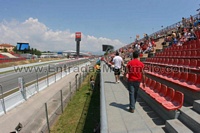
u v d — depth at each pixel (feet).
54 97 50.72
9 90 58.49
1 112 38.01
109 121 18.62
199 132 14.19
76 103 48.55
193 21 86.17
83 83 76.18
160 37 110.32
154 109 21.57
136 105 23.94
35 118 35.45
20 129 29.22
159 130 16.70
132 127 17.30
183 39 63.93
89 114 38.73
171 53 55.01
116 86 35.81
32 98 50.60
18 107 42.78
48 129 31.30
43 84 64.23
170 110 17.37
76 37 447.42
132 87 20.57
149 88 26.71
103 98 26.02
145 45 91.86
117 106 23.25
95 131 28.19
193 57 39.68
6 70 117.70
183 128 15.26
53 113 39.99
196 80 22.71
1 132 31.22
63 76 93.35
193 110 16.93
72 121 36.40
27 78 84.38
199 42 47.52
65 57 350.84
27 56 243.19
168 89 21.57
